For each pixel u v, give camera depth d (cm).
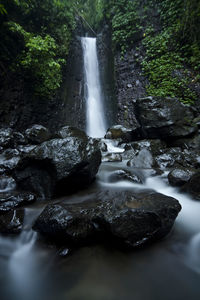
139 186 398
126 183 414
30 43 741
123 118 1170
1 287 182
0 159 516
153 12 1144
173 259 211
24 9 826
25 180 369
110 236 219
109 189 371
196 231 260
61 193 353
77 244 220
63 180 331
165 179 439
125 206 243
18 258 219
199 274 194
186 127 682
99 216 230
